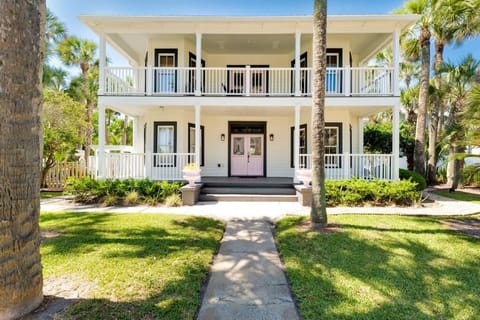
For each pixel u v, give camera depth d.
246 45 11.62
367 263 3.94
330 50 11.23
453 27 11.93
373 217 6.68
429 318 2.68
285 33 9.99
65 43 15.54
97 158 10.40
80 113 12.05
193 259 4.07
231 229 5.99
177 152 11.46
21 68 2.51
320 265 3.88
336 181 9.09
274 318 2.71
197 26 9.77
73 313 2.66
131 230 5.57
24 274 2.58
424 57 12.71
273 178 12.13
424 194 11.05
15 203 2.51
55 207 8.28
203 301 3.02
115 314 2.66
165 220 6.44
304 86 11.46
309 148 11.76
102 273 3.55
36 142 2.67
